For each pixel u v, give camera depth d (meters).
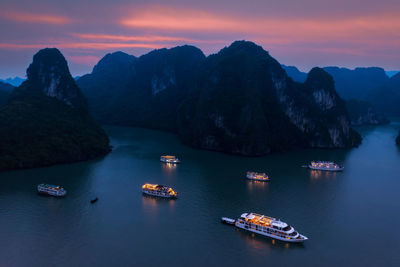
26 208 121.31
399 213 122.62
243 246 96.69
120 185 151.12
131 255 90.94
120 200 131.88
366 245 98.19
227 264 87.44
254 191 145.88
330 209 125.75
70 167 182.00
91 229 106.00
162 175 169.88
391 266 87.62
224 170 184.25
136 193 140.50
